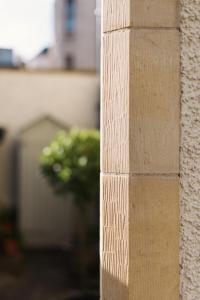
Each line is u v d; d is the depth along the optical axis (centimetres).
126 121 102
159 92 102
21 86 751
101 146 107
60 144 572
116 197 103
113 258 104
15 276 588
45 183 716
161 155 102
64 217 718
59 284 557
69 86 759
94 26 949
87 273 559
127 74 102
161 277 101
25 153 715
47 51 884
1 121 746
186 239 103
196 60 102
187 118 102
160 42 102
